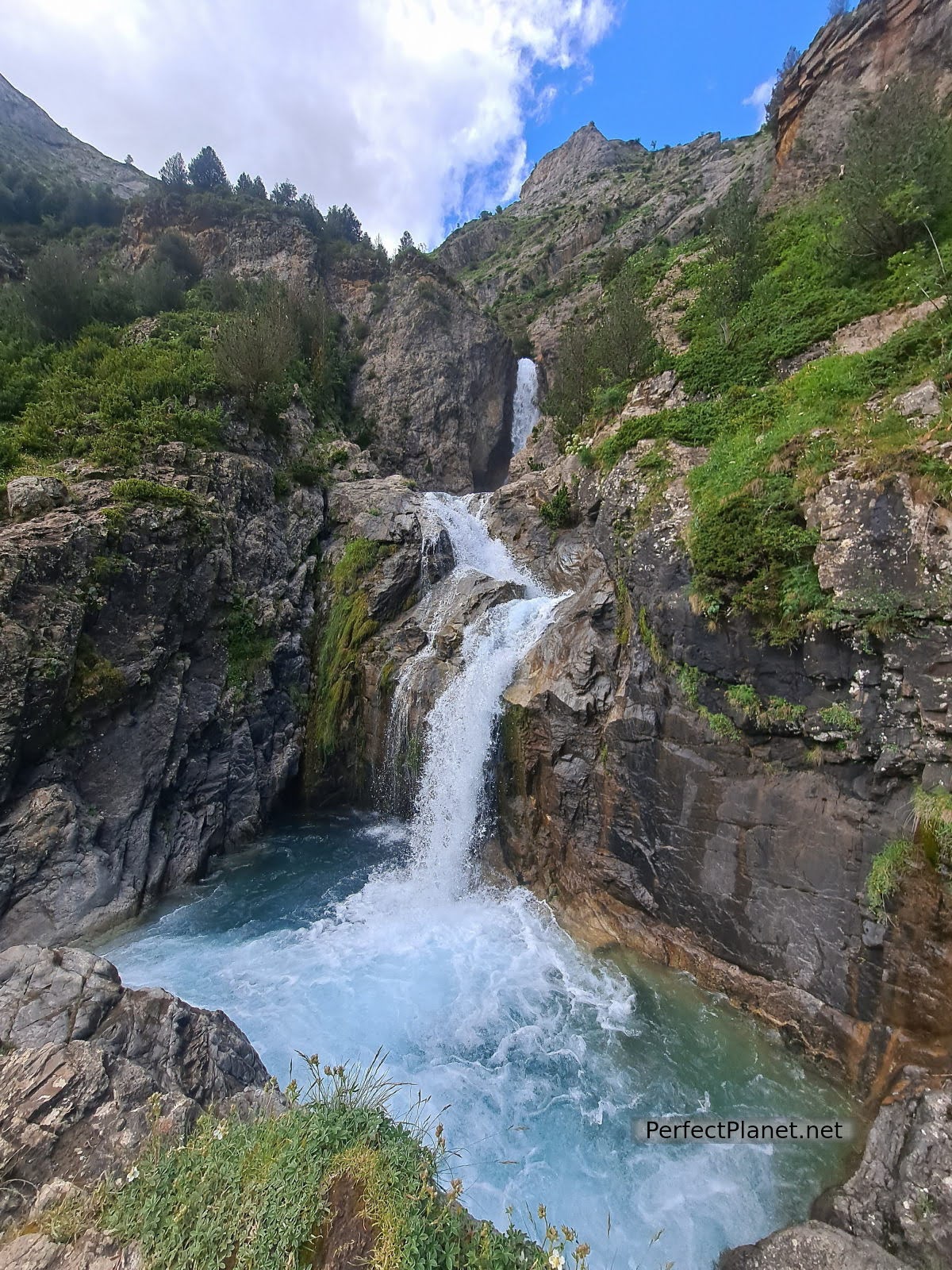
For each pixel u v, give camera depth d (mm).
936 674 8266
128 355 23016
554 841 13547
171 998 8234
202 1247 4355
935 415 9586
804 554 9961
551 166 111688
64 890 12523
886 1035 8234
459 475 40500
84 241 49500
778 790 9984
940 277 13656
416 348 41531
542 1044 9688
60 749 13609
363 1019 10156
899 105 16406
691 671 11383
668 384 18938
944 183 14852
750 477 11305
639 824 11969
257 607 19125
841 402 11570
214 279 40438
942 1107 6887
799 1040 9148
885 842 8633
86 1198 4922
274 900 14055
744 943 10117
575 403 26078
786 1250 6266
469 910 13516
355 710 19312
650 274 29344
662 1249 6820
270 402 23359
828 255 17641
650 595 12766
